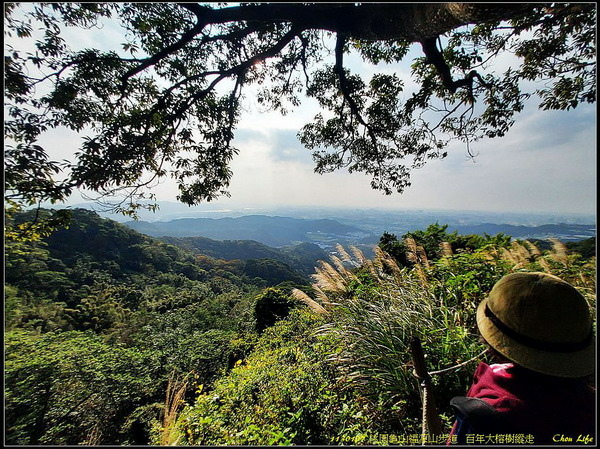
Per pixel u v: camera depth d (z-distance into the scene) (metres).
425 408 1.35
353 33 2.21
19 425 5.52
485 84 3.61
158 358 12.38
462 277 3.08
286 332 5.83
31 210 2.90
